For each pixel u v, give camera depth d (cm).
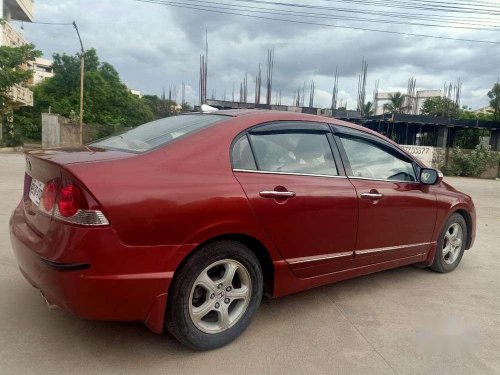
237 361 291
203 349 298
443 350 322
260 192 310
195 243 279
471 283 479
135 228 257
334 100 4150
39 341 299
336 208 358
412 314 384
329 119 392
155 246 264
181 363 284
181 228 272
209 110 387
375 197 391
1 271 419
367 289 441
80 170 255
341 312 380
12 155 2178
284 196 323
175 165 285
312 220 343
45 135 2925
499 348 329
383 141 432
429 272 511
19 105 3073
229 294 307
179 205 271
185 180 281
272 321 354
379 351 316
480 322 375
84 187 249
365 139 414
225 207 290
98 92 4312
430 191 462
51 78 4334
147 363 281
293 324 351
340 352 311
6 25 3538
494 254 623
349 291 432
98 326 324
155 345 303
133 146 308
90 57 4369
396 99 5344
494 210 1131
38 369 268
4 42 3472
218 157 304
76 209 249
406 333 347
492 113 4697
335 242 365
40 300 360
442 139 3472
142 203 260
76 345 297
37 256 263
